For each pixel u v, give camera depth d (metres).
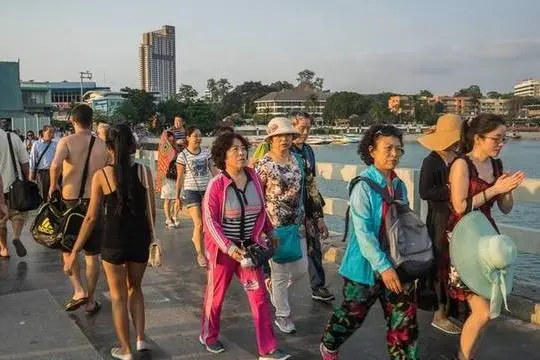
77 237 4.95
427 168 4.29
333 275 6.47
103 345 4.59
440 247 4.03
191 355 4.37
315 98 141.38
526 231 5.20
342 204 7.53
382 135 3.50
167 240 8.57
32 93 74.94
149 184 4.29
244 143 4.24
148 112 95.31
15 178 7.23
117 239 4.11
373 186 3.49
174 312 5.36
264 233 4.33
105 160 5.46
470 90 167.75
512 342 4.44
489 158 3.88
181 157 7.34
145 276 6.61
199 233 7.14
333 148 81.12
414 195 6.07
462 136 4.00
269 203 4.62
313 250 5.41
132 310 4.42
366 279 3.59
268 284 5.20
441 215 4.20
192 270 6.88
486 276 3.52
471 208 3.72
